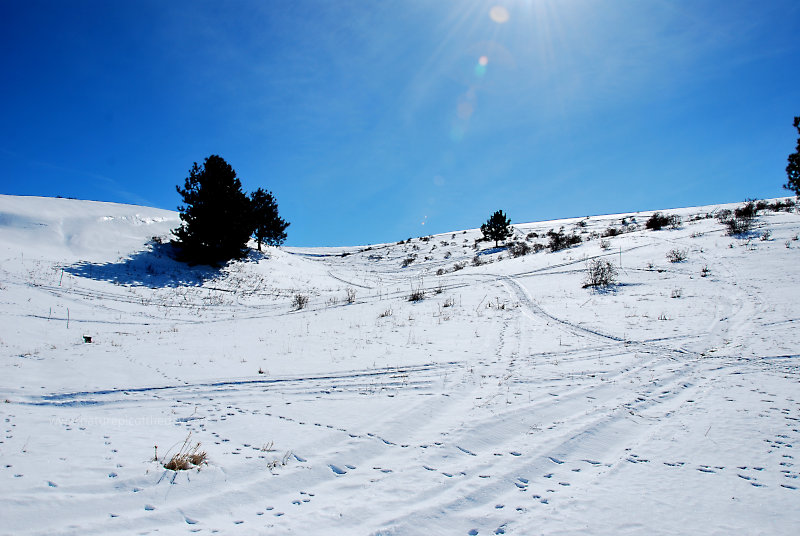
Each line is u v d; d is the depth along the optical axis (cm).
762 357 820
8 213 2578
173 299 2162
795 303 1169
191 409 667
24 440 506
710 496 400
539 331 1201
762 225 2386
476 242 5116
